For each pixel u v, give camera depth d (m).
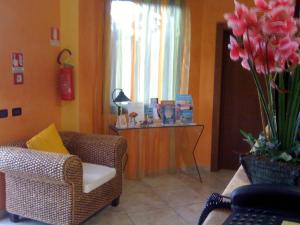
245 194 0.84
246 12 0.86
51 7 3.45
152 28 4.16
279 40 0.83
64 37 3.60
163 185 4.03
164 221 3.03
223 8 4.24
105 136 3.32
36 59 3.31
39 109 3.40
